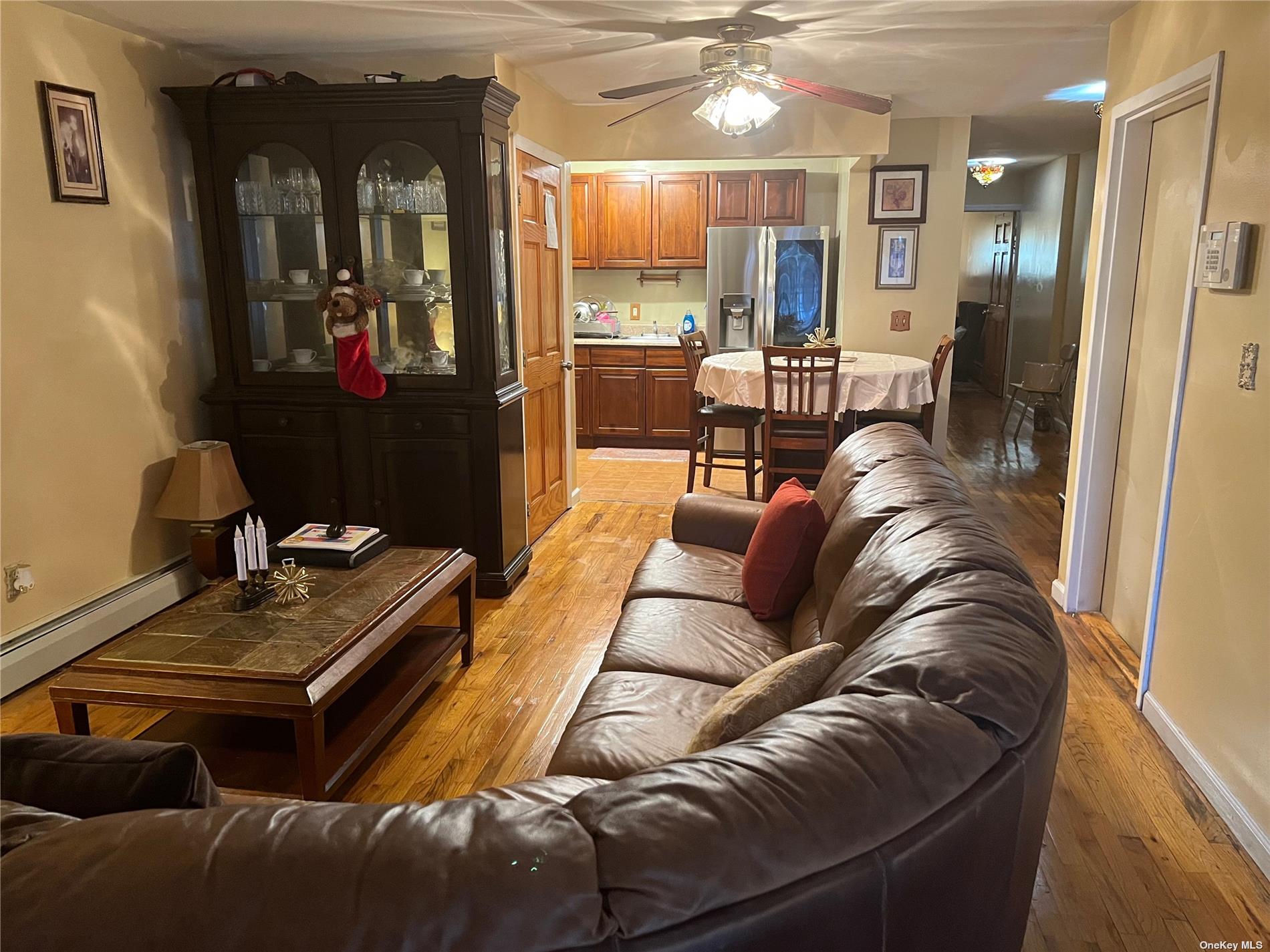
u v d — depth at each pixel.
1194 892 2.02
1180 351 2.56
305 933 0.77
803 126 4.91
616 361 7.03
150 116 3.59
